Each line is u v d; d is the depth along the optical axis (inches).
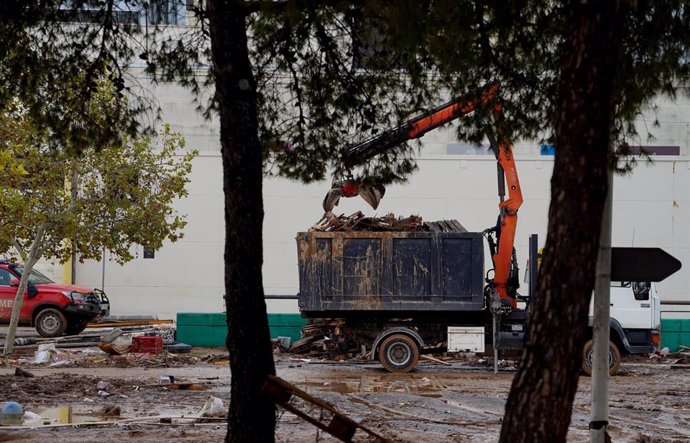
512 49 512.4
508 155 1114.1
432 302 1088.2
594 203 314.2
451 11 437.7
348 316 1125.7
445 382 979.9
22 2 550.0
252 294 435.5
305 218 1723.7
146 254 1753.2
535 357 315.6
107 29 580.1
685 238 1715.1
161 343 1217.4
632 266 417.7
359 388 904.3
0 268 1469.0
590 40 315.9
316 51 581.6
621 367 1213.7
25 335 1518.2
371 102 592.7
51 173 1189.1
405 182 627.2
